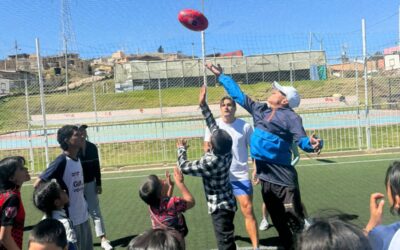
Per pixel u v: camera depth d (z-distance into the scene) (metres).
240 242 6.39
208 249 6.08
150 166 14.59
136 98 35.16
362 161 12.70
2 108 29.98
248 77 35.34
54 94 34.31
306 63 32.88
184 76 38.50
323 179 10.41
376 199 3.05
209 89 31.52
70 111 32.03
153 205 4.37
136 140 18.33
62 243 3.06
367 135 14.67
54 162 4.75
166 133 20.69
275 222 5.50
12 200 4.00
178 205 4.38
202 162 4.93
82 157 6.24
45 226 3.07
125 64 40.72
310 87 30.00
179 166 4.99
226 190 5.10
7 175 4.08
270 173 5.45
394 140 16.12
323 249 1.80
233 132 5.78
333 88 28.88
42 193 4.02
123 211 8.62
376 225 2.92
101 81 44.56
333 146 15.80
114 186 11.42
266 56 34.44
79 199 4.91
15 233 4.16
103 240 6.41
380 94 25.72
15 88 33.75
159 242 2.00
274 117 5.40
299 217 5.36
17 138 21.94
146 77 40.09
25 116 29.31
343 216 2.01
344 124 18.78
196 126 21.97
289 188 5.39
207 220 7.52
